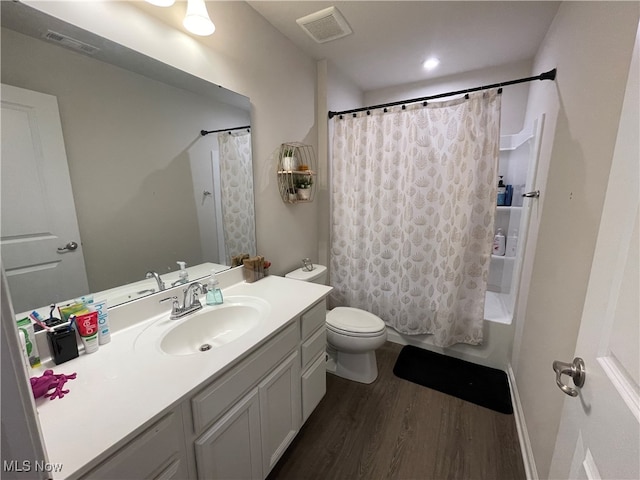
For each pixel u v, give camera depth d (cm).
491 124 181
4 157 82
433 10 160
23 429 41
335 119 231
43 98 88
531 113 215
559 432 75
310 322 142
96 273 105
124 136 111
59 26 89
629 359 47
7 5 79
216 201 151
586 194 100
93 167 102
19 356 41
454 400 180
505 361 208
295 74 199
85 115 99
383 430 158
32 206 88
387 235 228
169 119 126
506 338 207
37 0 84
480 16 166
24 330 83
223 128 150
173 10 121
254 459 111
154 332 110
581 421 62
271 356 114
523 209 204
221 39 143
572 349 98
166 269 130
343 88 252
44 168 90
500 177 258
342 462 140
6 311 39
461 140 189
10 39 81
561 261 119
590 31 109
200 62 134
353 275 246
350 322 193
